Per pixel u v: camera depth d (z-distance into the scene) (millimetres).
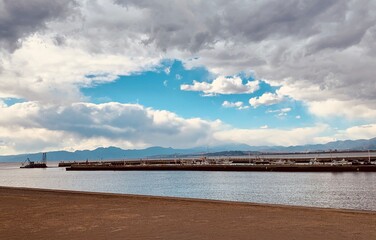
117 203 15617
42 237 9070
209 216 11766
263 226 9945
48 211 13602
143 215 12188
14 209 14305
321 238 8422
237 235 8852
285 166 106438
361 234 8812
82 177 107125
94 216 12195
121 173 127500
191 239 8484
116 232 9453
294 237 8555
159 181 81312
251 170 112938
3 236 9258
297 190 55156
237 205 14258
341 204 40000
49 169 196125
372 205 38969
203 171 122438
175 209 13492
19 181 89938
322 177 82562
